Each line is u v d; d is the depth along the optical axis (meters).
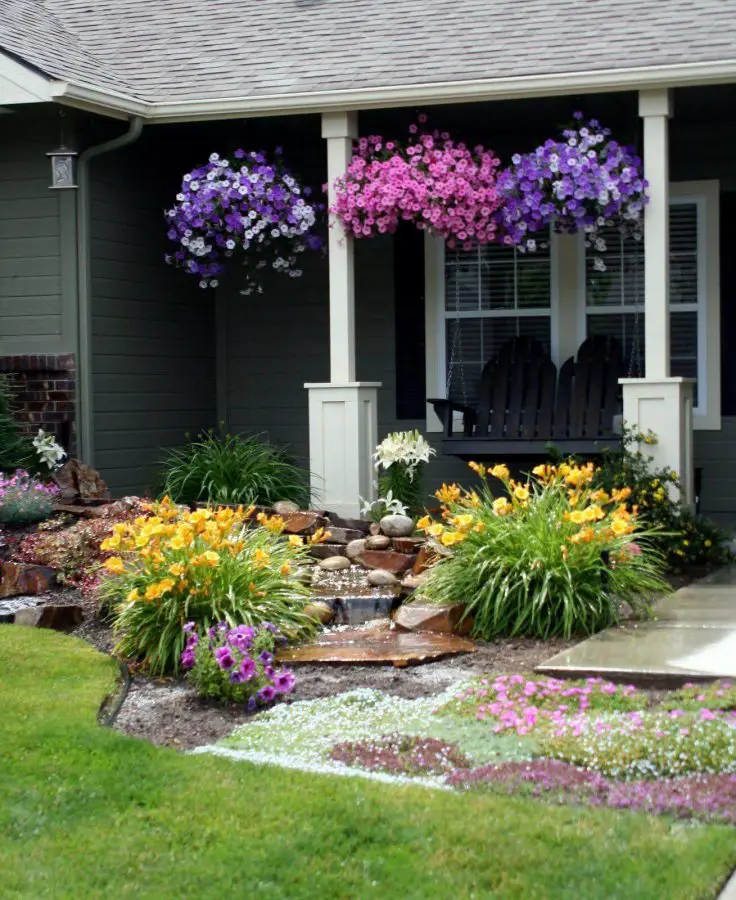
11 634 5.96
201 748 4.39
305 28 9.49
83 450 8.78
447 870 3.26
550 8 9.04
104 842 3.46
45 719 4.55
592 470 7.20
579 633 5.93
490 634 5.96
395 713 4.74
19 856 3.37
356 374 10.24
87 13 10.35
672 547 7.41
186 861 3.34
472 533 6.28
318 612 6.21
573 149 8.16
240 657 4.97
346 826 3.52
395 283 10.10
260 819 3.60
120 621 5.69
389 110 8.99
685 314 9.52
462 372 9.99
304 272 10.33
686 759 4.07
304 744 4.39
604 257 9.65
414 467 8.39
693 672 4.95
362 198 8.43
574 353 9.71
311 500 8.88
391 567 7.16
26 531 7.45
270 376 10.43
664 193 7.98
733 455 9.41
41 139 8.83
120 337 9.19
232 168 9.31
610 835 3.46
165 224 9.78
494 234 8.48
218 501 8.31
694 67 7.69
